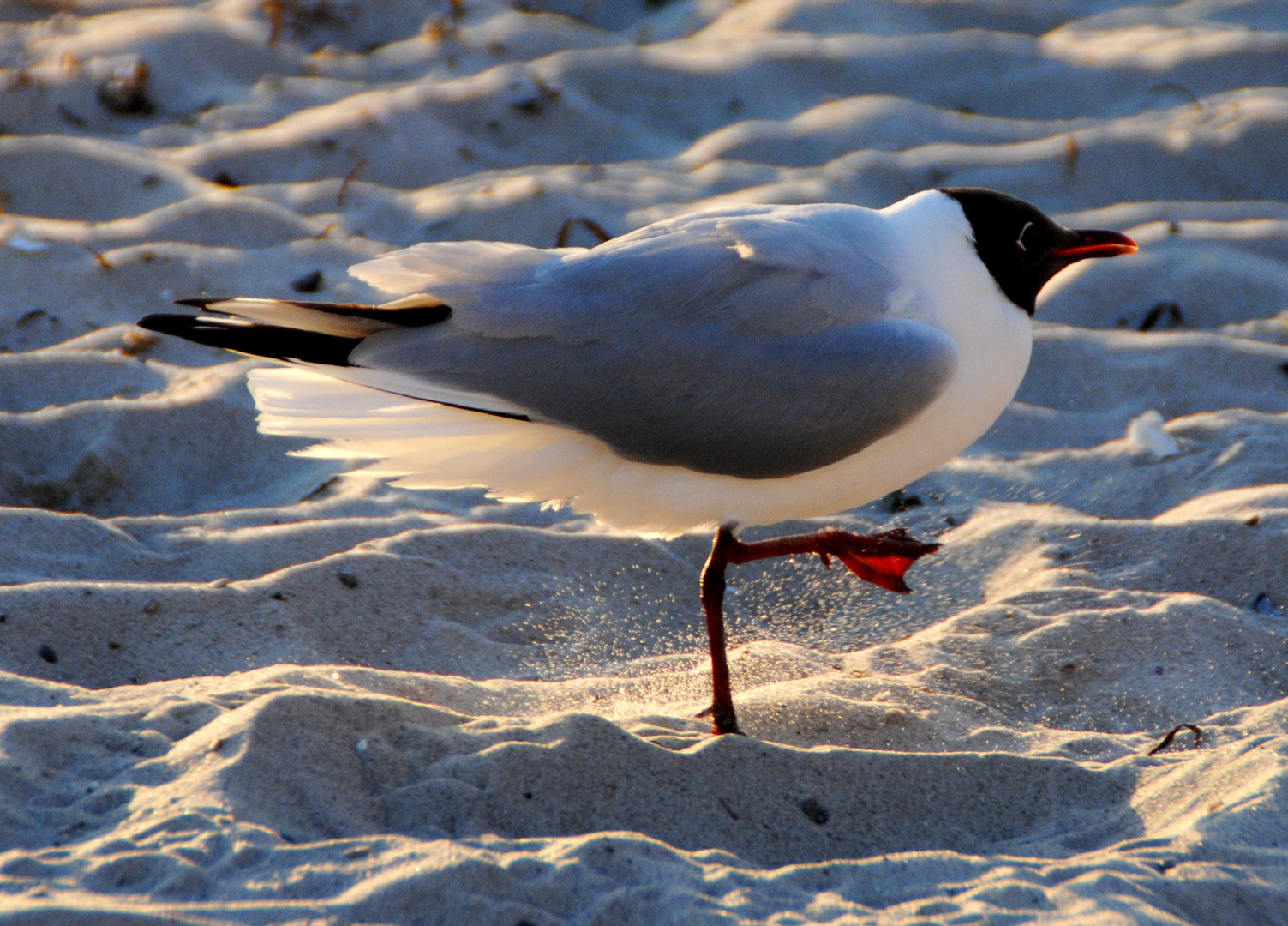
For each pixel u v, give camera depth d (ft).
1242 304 47.26
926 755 23.66
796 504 26.14
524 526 34.81
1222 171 56.03
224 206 49.32
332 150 56.03
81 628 27.35
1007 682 28.58
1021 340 26.32
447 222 51.13
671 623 31.76
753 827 22.30
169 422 37.06
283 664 27.37
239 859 18.98
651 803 22.24
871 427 24.82
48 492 34.65
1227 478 36.45
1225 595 31.73
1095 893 19.62
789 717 26.27
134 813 20.02
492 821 21.42
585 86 62.90
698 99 62.85
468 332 24.81
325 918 18.03
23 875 18.40
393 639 29.12
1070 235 26.50
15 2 67.82
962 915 19.11
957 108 62.34
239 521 33.19
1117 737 26.11
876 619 32.24
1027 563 33.17
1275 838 21.15
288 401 25.45
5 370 38.78
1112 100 61.98
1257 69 62.85
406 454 25.49
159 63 61.36
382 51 65.67
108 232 47.62
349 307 25.22
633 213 51.60
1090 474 37.88
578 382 24.57
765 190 53.42
